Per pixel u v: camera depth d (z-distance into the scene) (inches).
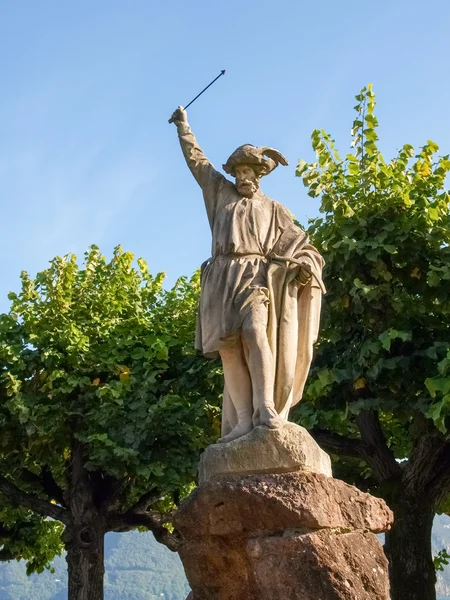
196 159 331.0
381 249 546.9
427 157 588.7
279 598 258.8
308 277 305.4
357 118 588.7
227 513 270.1
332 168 583.2
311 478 269.4
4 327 713.6
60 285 724.0
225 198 321.7
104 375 696.4
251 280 300.5
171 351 703.7
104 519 700.7
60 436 688.4
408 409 539.2
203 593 278.5
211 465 282.0
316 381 536.7
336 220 566.6
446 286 552.1
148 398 644.7
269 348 294.2
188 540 281.1
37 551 847.7
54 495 741.9
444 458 555.5
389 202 570.6
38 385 684.1
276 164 328.2
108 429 641.0
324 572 257.4
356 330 573.0
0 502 752.3
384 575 270.8
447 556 753.6
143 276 793.6
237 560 270.8
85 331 713.0
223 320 297.0
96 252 785.6
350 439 585.0
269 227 314.3
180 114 338.3
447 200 570.9
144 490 730.2
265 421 281.9
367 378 545.0
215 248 311.1
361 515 277.0
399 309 542.3
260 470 275.7
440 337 554.9
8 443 690.8
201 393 663.1
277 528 266.4
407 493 552.7
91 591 674.2
